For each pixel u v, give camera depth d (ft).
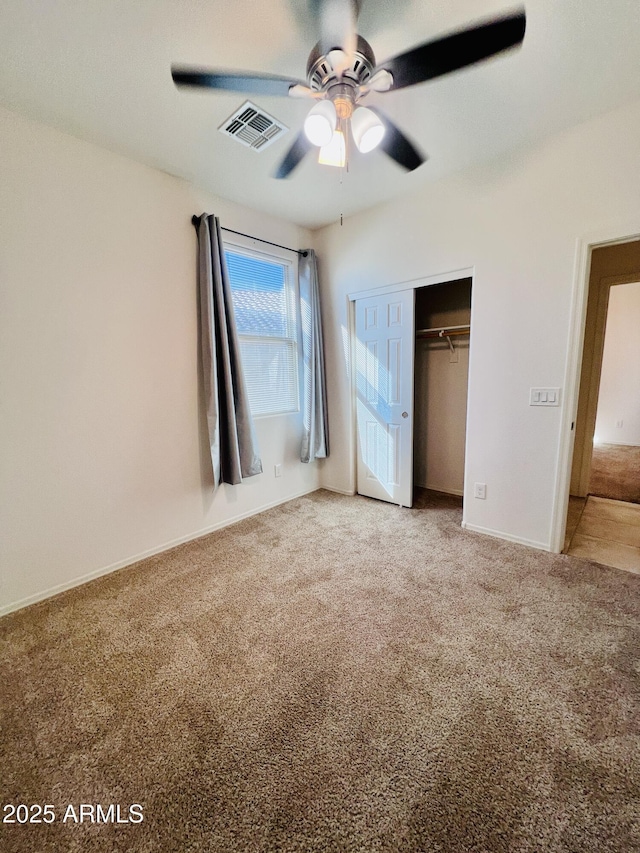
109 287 7.22
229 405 8.89
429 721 4.17
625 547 8.07
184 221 8.26
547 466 7.74
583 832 3.14
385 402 10.66
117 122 6.20
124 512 7.79
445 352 11.70
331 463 12.35
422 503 11.14
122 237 7.32
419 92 5.64
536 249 7.30
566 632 5.51
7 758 3.89
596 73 5.32
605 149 6.35
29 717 4.35
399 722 4.17
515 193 7.41
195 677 4.89
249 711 4.37
